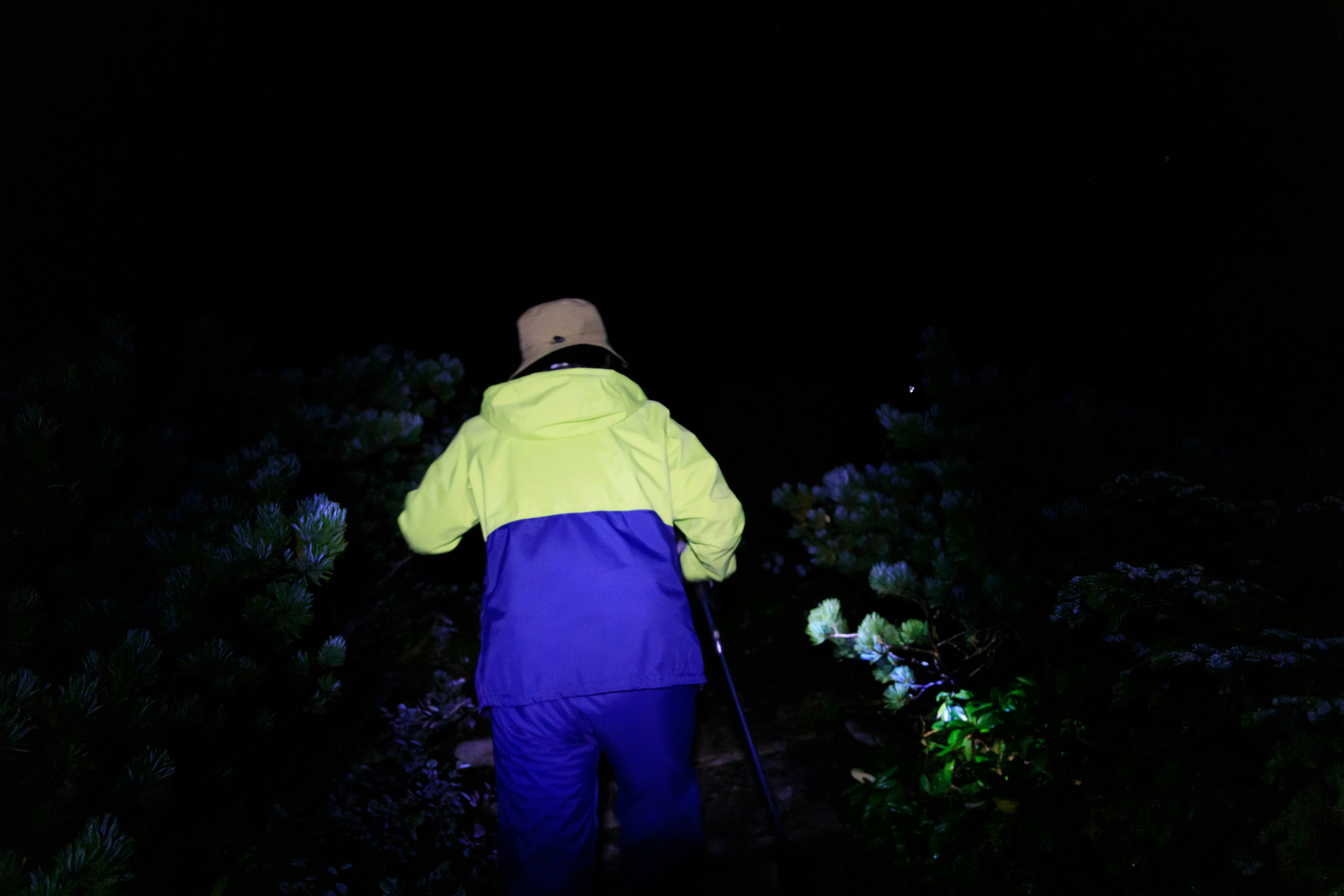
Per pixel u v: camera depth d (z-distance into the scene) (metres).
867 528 3.52
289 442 3.56
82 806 2.09
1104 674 2.47
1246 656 1.71
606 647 2.04
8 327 4.32
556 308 2.51
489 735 3.72
